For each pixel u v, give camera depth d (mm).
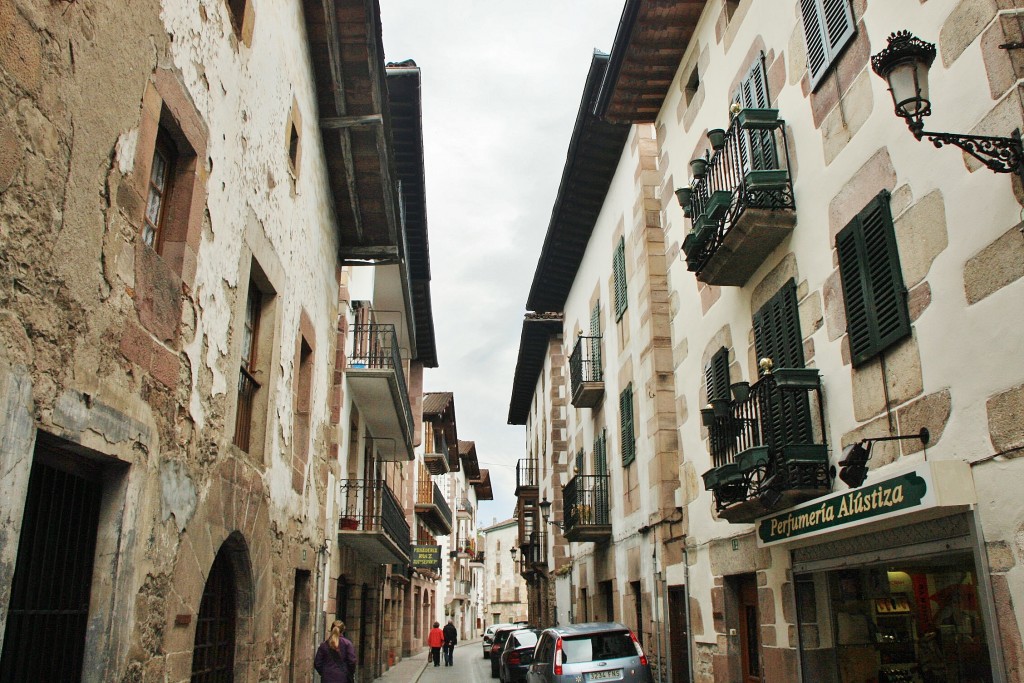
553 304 26344
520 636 18812
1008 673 5105
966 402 5605
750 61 9922
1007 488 5168
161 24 5305
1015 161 5055
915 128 4969
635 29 12234
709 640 11086
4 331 3555
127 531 4836
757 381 8703
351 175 11906
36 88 3781
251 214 7562
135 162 4898
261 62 7875
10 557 3596
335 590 12914
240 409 7801
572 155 17984
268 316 8445
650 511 14273
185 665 5781
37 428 3830
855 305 7125
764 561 9203
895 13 6609
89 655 4570
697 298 11922
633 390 15836
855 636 7664
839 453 7398
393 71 14172
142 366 5055
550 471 28578
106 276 4547
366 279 16641
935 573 6637
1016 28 5285
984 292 5441
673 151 13312
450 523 45281
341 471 13648
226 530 6715
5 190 3549
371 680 20062
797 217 8445
